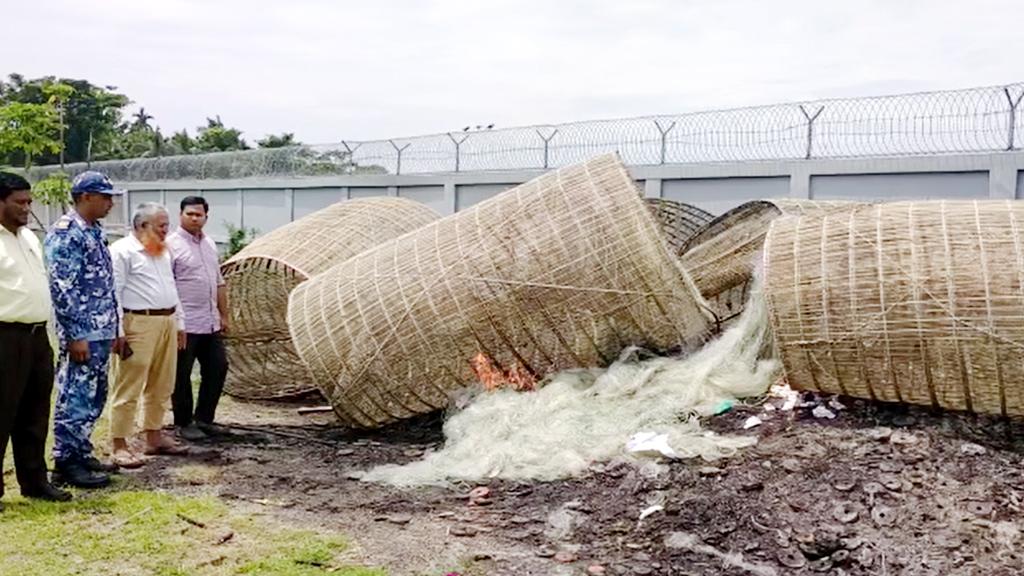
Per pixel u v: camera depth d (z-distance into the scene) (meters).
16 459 5.38
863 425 5.61
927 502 4.69
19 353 5.11
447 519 5.10
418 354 6.76
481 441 6.11
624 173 6.74
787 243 5.92
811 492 4.89
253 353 9.73
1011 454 5.11
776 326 5.78
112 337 5.81
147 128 54.66
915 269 5.37
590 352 6.70
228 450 6.85
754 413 5.97
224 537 4.75
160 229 6.41
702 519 4.79
